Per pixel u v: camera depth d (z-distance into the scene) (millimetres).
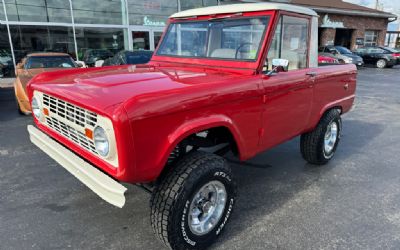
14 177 4121
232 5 3410
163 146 2236
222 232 2879
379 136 6176
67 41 14422
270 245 2809
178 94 2277
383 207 3461
